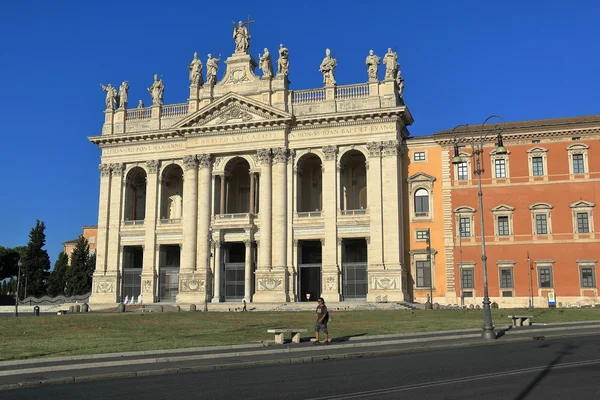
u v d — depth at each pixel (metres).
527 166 68.06
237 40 77.06
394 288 66.88
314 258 76.12
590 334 34.94
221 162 74.69
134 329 39.97
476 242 68.38
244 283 72.50
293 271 70.25
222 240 73.25
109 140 78.81
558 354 25.42
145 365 24.09
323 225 70.50
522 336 33.97
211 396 17.52
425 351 28.75
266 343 31.05
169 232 75.88
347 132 71.00
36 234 109.12
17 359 25.78
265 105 71.88
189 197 74.56
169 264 79.88
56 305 76.12
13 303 97.62
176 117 77.62
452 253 68.81
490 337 32.41
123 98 80.38
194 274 72.56
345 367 23.22
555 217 66.56
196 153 74.94
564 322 42.91
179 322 44.59
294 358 25.53
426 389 17.58
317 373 21.66
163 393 18.22
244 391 18.20
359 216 69.50
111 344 31.20
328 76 72.50
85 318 47.50
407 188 71.38
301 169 74.56
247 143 73.19
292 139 72.56
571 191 66.44
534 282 66.19
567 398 15.83
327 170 71.12
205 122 74.88
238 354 27.02
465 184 69.56
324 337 33.84
